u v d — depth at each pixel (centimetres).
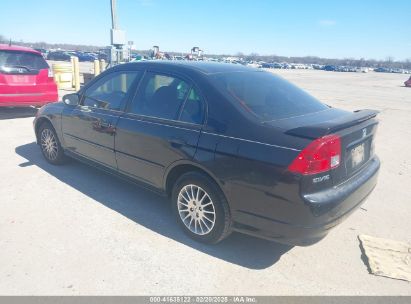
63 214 391
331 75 5453
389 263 323
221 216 321
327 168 276
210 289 282
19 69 802
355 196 308
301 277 301
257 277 299
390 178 563
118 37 1066
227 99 322
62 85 1561
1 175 496
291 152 273
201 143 320
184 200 353
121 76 424
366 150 341
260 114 315
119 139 401
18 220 374
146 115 379
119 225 373
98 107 439
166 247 337
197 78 347
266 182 282
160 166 361
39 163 552
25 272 291
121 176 421
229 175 302
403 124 1105
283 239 290
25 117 898
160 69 384
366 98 1933
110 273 295
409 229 391
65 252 320
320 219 275
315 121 318
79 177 499
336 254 337
